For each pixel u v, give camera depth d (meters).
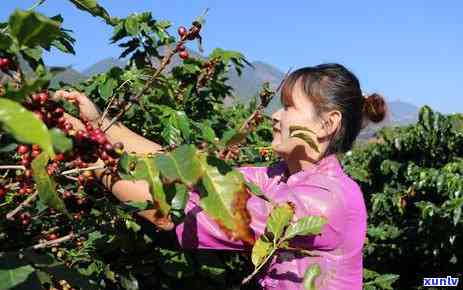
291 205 1.95
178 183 1.46
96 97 2.72
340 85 2.17
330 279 2.09
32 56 1.62
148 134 3.14
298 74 2.22
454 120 8.36
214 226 1.93
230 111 5.26
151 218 1.92
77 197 1.93
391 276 4.09
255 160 3.60
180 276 2.36
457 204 6.04
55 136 1.08
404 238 6.92
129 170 1.34
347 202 2.08
